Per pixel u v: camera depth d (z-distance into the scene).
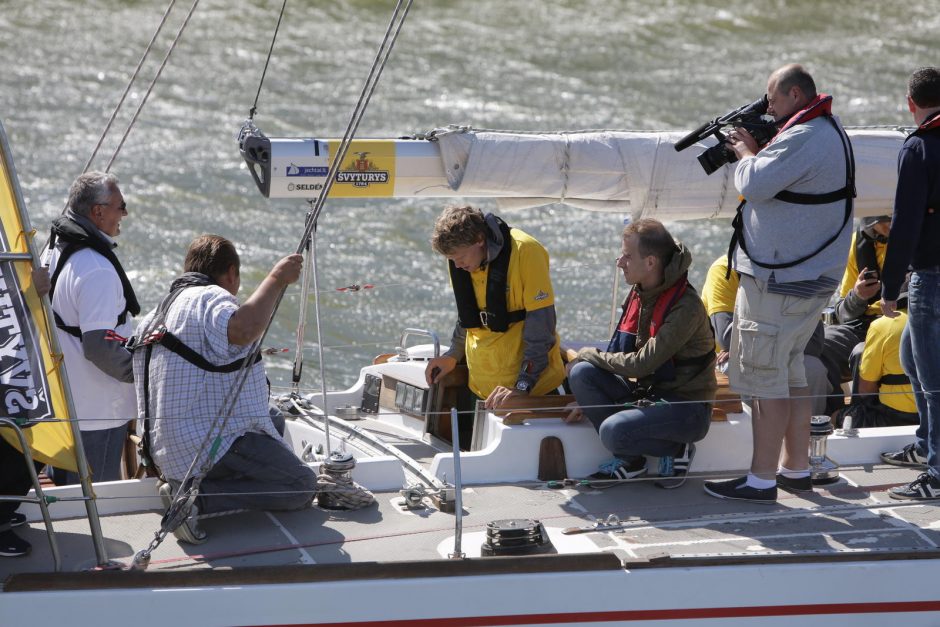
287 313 35.59
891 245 14.60
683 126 70.44
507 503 15.38
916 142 14.43
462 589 12.40
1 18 88.19
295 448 18.91
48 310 12.66
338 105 72.12
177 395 14.05
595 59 88.00
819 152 14.34
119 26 89.44
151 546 13.14
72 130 61.59
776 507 15.40
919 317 15.01
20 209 12.46
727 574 12.84
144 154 57.62
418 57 86.38
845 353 21.09
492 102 74.56
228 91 73.88
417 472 16.25
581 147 18.23
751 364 15.25
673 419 15.57
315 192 17.55
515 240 16.81
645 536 14.02
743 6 104.00
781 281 14.77
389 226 47.34
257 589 12.16
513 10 101.25
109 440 16.97
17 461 13.80
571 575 12.55
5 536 13.77
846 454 17.22
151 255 42.72
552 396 16.78
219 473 14.32
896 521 14.58
